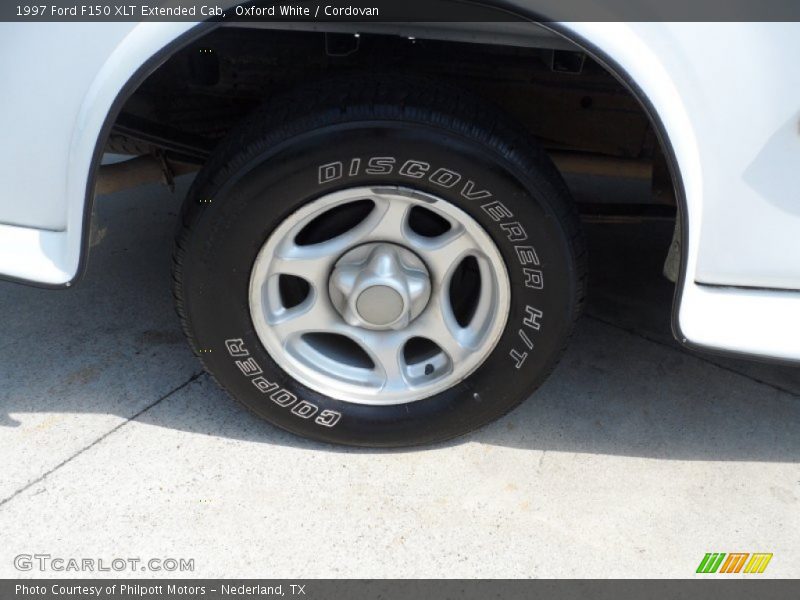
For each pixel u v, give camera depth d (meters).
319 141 1.55
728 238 1.63
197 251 1.68
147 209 3.29
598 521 1.83
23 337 2.39
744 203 1.58
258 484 1.88
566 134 2.13
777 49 1.41
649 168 2.19
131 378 2.23
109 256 2.89
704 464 2.02
